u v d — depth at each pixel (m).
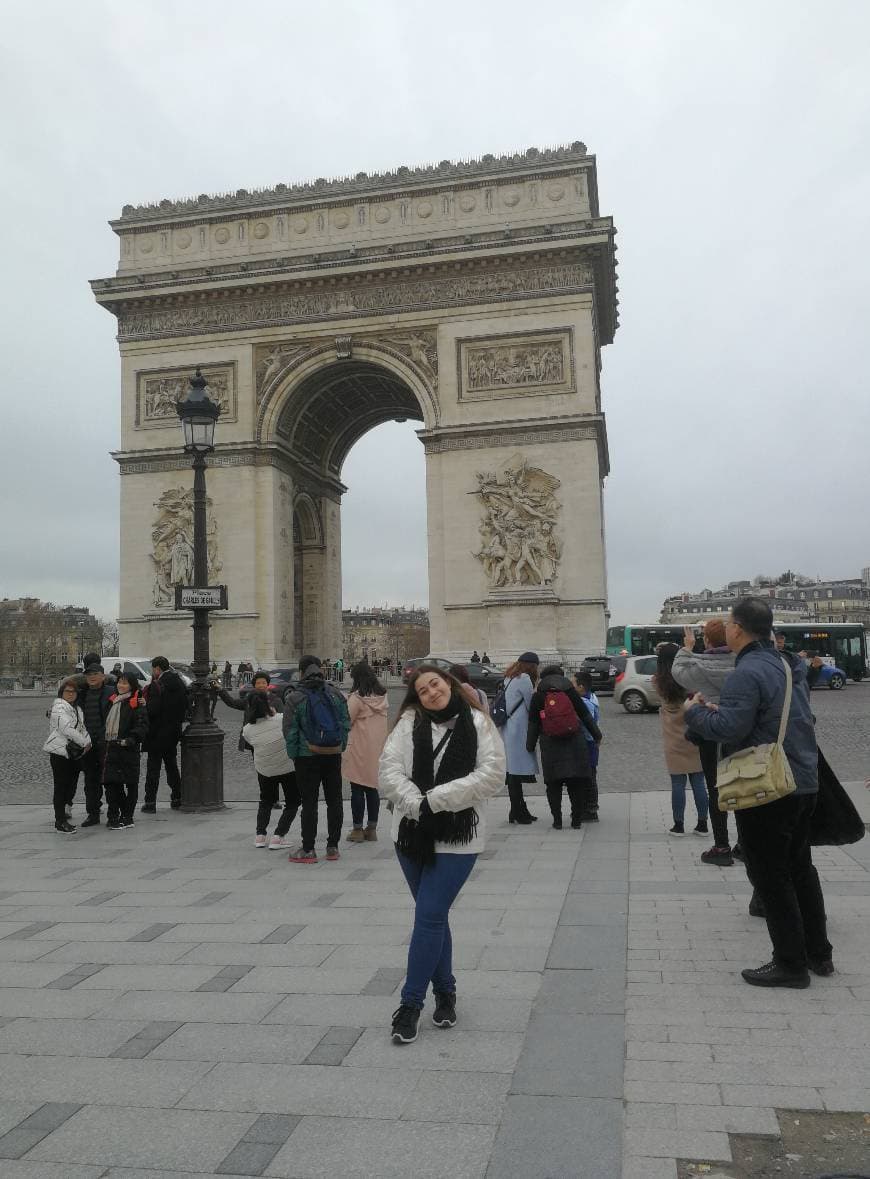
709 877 16.91
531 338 73.25
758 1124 7.78
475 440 73.25
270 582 75.62
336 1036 9.87
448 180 75.81
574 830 22.12
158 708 26.66
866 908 14.21
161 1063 9.28
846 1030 9.70
